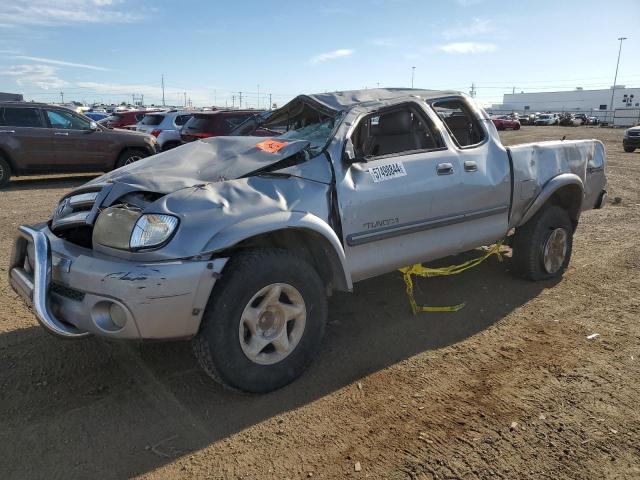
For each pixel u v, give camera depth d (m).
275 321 3.38
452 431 3.00
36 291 3.12
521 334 4.26
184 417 3.13
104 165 13.37
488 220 4.79
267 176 3.54
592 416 3.14
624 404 3.26
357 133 4.18
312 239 3.64
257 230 3.15
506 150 4.92
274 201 3.39
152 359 3.81
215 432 3.00
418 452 2.83
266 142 3.96
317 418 3.13
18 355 3.83
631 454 2.80
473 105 4.95
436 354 3.93
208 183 3.38
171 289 2.93
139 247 3.01
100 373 3.61
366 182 3.88
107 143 13.28
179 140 17.16
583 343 4.09
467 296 5.07
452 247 4.52
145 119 17.84
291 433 3.00
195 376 3.59
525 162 5.00
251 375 3.26
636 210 9.41
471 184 4.52
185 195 3.19
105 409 3.20
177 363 3.76
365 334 4.27
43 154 12.51
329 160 3.78
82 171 13.11
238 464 2.74
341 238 3.76
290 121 5.00
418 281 5.47
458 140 5.11
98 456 2.79
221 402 3.29
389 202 3.97
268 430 3.02
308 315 3.49
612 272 5.77
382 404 3.28
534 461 2.75
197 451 2.84
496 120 48.69
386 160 4.07
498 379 3.56
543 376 3.60
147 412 3.18
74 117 12.99
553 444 2.88
